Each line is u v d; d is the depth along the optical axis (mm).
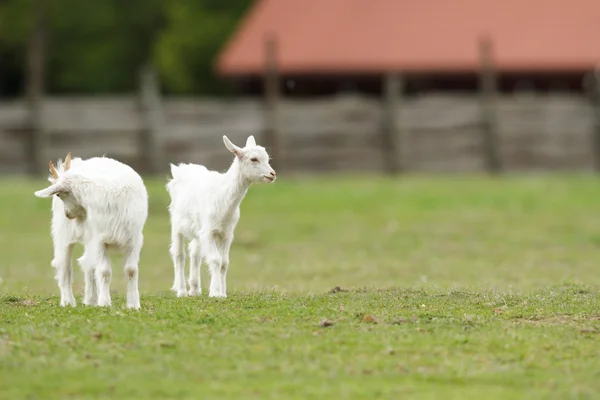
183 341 11617
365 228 27297
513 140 34656
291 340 11711
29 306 13930
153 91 33562
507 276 19594
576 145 34875
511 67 37844
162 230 26531
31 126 33094
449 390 10250
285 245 25109
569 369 10875
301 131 34156
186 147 33562
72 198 13375
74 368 10742
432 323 12555
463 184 32594
